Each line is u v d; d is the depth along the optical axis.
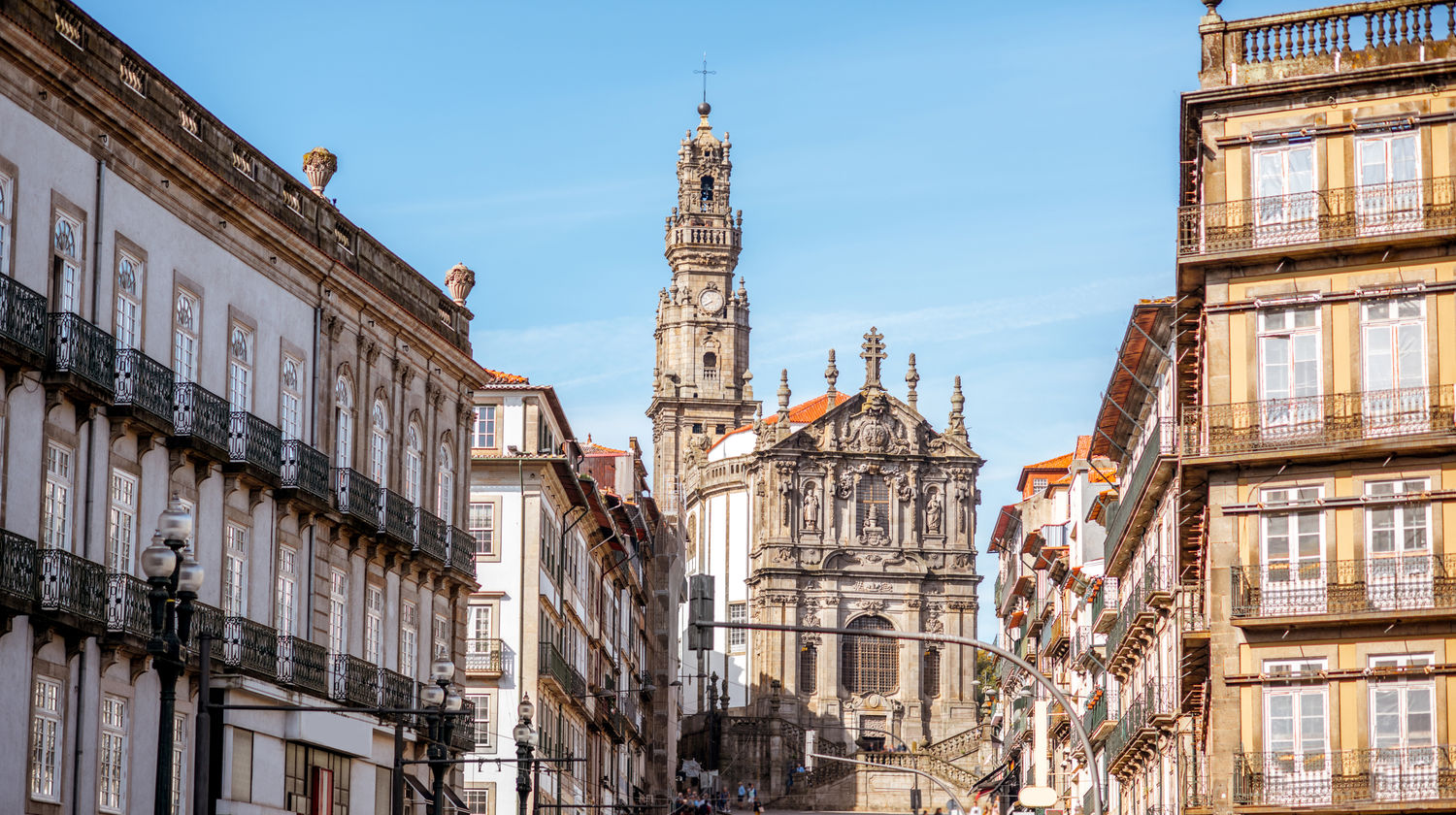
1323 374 43.97
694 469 164.38
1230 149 45.25
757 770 143.38
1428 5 44.72
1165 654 56.19
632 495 107.44
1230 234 44.81
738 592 155.00
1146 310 52.00
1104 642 70.88
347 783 50.56
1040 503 91.69
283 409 47.84
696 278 186.88
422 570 55.78
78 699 37.41
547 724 73.38
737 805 132.88
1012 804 98.00
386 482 54.06
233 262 45.09
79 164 38.19
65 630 36.47
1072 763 79.44
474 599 70.62
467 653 68.38
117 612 38.19
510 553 70.94
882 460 153.12
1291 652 43.38
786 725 144.88
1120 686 67.81
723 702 147.25
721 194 188.38
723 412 184.25
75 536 37.66
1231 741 43.34
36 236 36.56
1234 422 44.31
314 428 49.28
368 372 52.78
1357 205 44.12
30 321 35.41
